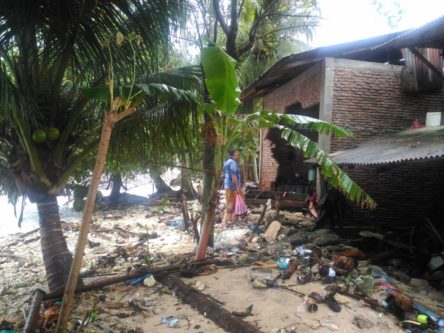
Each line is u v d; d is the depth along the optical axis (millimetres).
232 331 3477
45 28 4035
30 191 4340
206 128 5312
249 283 4641
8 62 3992
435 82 7902
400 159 5082
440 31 5398
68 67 4645
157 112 4895
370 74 8117
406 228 7430
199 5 5762
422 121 8445
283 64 8336
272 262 5375
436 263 5148
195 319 3785
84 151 4512
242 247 6383
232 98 3760
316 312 3832
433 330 3559
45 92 4242
